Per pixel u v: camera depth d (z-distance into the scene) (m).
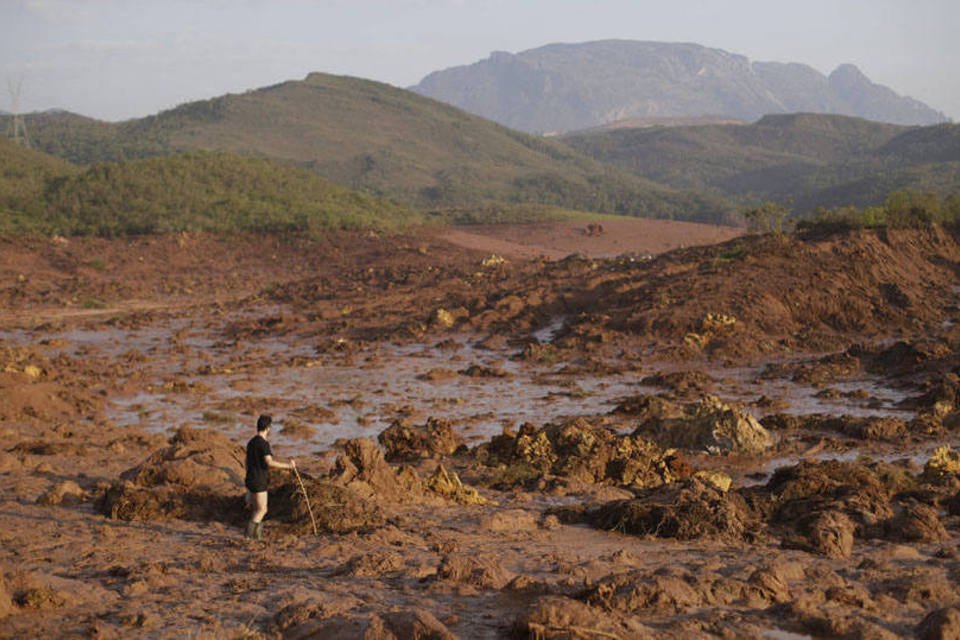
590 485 18.44
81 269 84.75
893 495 16.41
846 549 12.75
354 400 30.75
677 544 13.20
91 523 12.88
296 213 106.75
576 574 10.22
